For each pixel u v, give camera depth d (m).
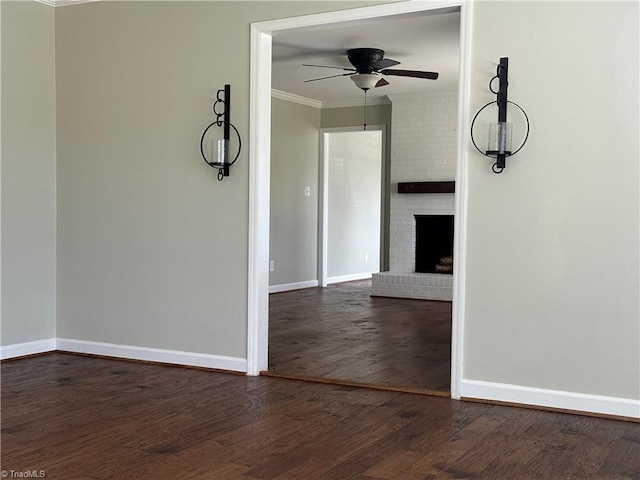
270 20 4.31
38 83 4.99
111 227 4.91
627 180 3.46
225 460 2.85
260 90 4.36
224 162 4.41
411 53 6.67
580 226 3.56
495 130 3.65
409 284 8.49
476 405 3.72
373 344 5.46
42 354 5.05
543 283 3.64
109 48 4.88
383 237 9.42
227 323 4.50
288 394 3.93
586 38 3.53
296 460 2.85
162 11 4.68
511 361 3.72
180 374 4.42
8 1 4.76
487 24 3.73
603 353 3.52
